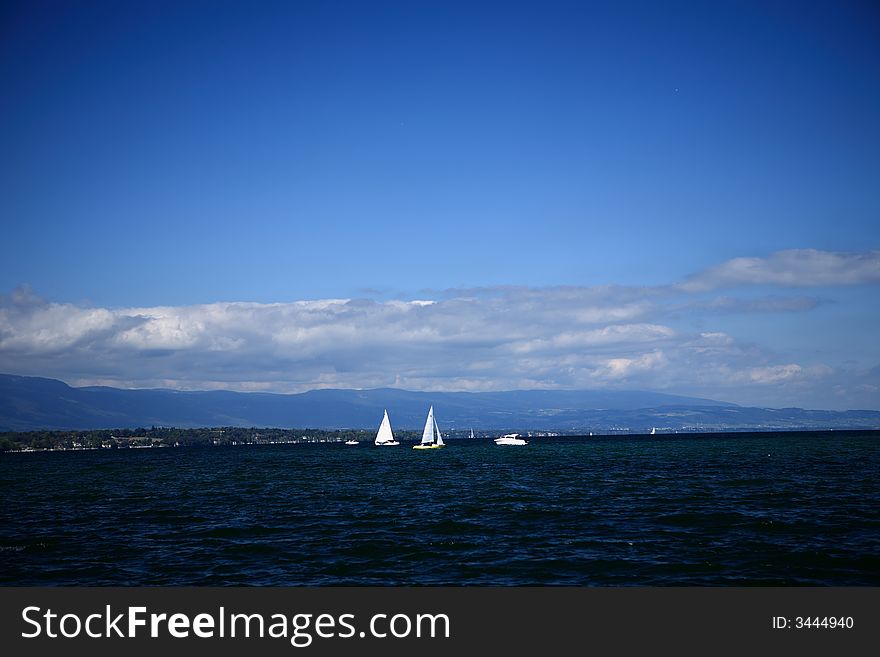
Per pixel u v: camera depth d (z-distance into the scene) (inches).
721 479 3304.6
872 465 4318.4
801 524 1790.1
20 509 2468.0
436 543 1616.6
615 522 1879.9
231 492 3061.0
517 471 4370.1
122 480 4067.4
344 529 1846.7
